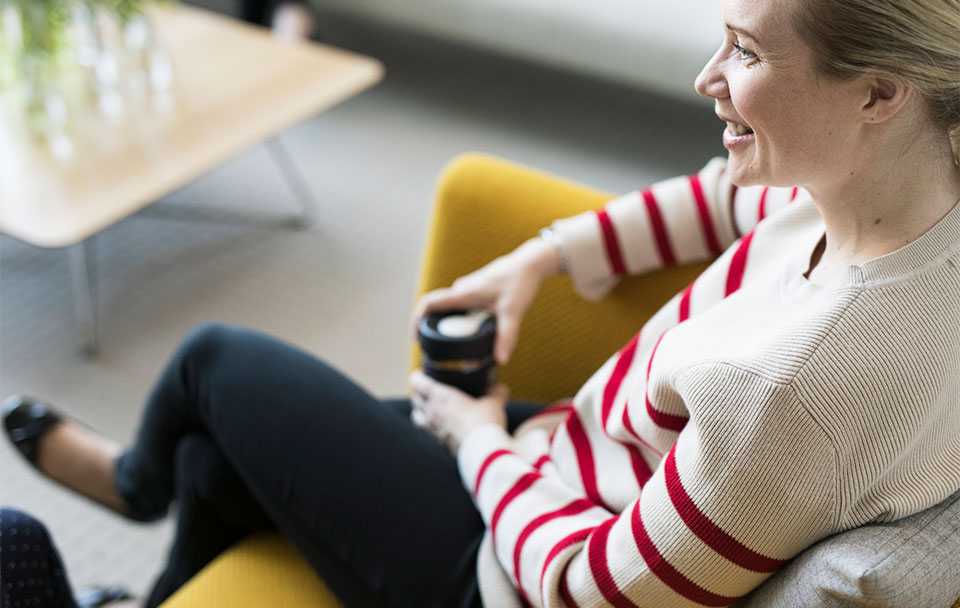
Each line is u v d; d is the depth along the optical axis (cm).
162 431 125
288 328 225
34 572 114
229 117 226
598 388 106
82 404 205
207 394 113
